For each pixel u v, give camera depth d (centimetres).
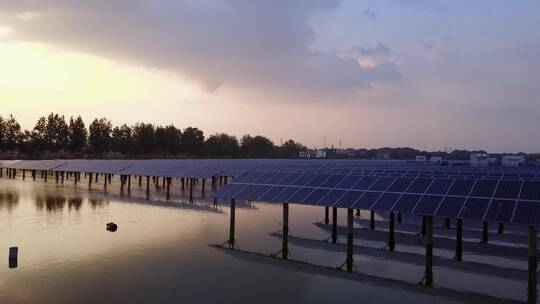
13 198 5244
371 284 2153
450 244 3117
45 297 1916
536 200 1930
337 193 2620
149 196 5794
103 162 8488
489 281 2267
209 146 17562
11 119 14225
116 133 15888
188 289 2052
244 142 19900
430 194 2286
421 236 3378
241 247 2923
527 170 5862
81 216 3975
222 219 4031
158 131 15688
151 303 1873
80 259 2514
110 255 2612
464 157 18838
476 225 3991
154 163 7762
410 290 2077
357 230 3641
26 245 2814
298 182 2928
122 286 2077
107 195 5781
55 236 3091
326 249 2925
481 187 2189
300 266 2448
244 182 3166
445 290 2088
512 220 1877
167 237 3152
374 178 2705
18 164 9719
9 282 2097
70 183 7694
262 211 4656
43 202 4894
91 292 1989
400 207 2269
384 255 2762
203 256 2633
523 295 2048
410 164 9594
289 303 1898
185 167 6775
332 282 2177
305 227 3769
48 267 2345
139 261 2500
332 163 9988
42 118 14575
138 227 3506
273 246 2980
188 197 5741
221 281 2173
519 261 2702
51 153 15100
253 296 1975
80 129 14975
